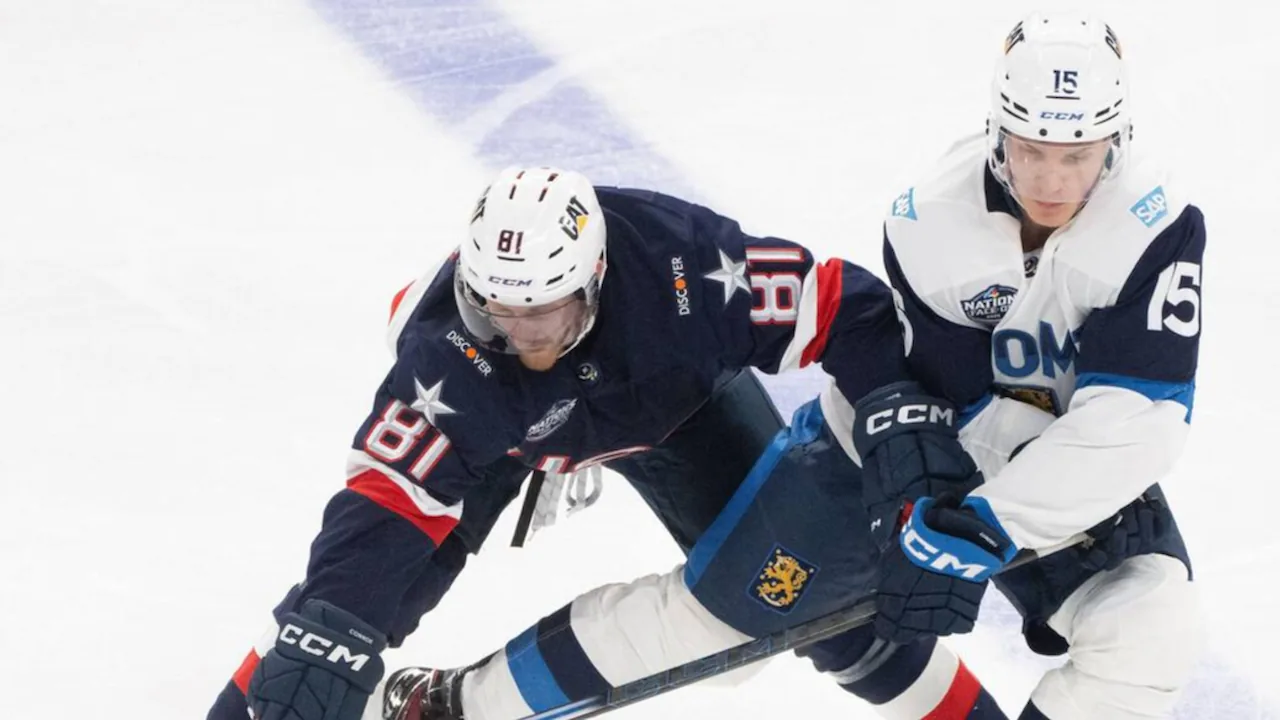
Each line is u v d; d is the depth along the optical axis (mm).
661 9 24047
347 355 19625
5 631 16812
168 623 16906
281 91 23125
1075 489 13188
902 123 22328
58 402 18984
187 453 18484
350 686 13414
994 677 16812
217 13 24266
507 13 24094
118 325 19859
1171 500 17969
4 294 20203
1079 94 12375
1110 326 13125
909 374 14266
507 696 15219
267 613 17016
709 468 15375
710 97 22812
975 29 23500
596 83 23031
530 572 17625
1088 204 13031
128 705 16297
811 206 21344
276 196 21625
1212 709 16203
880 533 13977
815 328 14195
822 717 16453
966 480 13805
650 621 15117
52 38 23844
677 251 13703
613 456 14789
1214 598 17031
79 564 17391
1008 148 12742
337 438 18703
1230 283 20188
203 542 17625
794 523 14852
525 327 13062
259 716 13391
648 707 16516
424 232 21172
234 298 20219
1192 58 22859
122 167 22000
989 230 13367
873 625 14617
